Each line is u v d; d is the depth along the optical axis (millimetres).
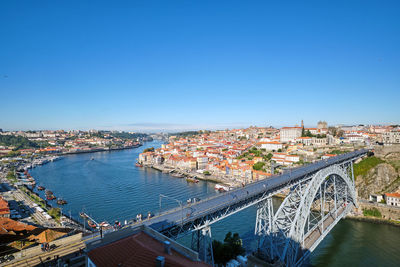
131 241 33250
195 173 199000
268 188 64250
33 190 155125
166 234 43000
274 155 199375
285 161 178875
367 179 128875
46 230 60500
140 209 109688
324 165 98750
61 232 62812
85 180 176750
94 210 111000
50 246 48156
